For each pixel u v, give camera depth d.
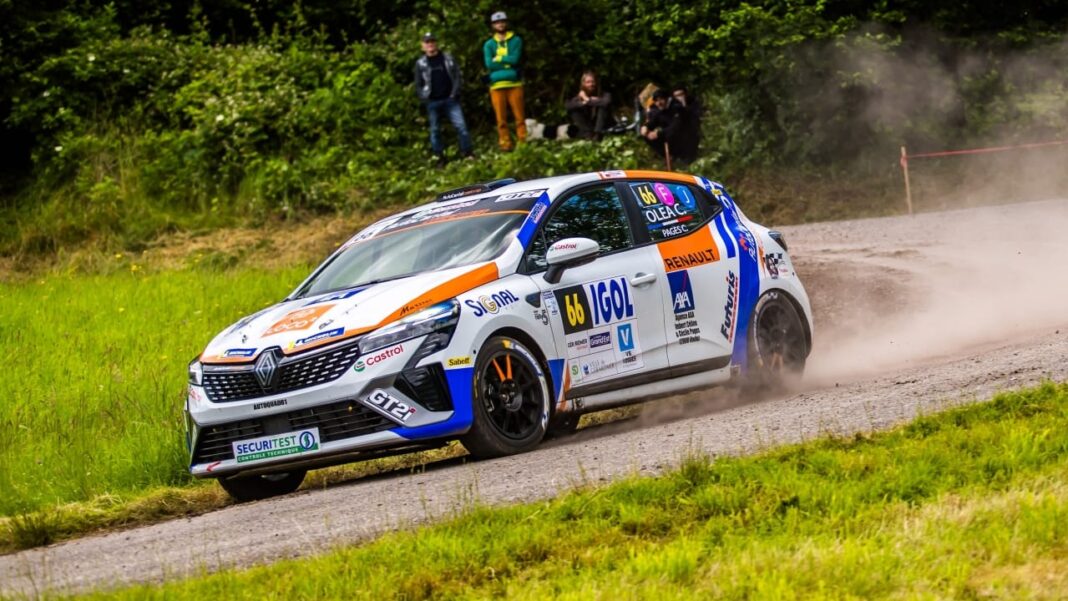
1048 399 24.94
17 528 26.44
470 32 98.12
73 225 82.62
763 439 25.22
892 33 100.69
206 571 19.80
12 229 83.56
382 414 26.77
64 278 70.88
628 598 15.77
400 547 18.91
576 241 29.94
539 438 28.84
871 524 18.03
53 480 31.39
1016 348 34.62
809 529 18.16
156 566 21.38
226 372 28.20
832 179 92.62
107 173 87.88
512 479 24.42
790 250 67.31
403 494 24.70
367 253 31.88
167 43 98.88
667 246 33.00
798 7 97.38
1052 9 107.38
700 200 34.97
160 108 93.19
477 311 28.11
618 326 31.00
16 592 19.61
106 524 27.94
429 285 28.34
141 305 57.31
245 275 67.00
